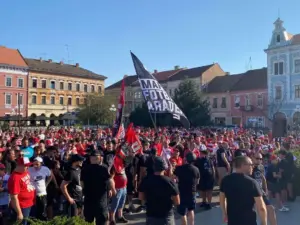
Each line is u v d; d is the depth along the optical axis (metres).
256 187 4.73
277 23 50.16
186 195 7.60
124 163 9.44
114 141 10.41
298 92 47.41
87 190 6.27
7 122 46.06
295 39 48.53
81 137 16.36
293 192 11.55
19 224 4.94
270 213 6.34
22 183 6.64
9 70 65.50
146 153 10.94
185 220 7.57
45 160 9.13
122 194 8.71
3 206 7.78
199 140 14.20
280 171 10.25
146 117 52.66
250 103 56.03
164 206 5.25
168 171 9.80
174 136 17.53
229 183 4.85
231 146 15.23
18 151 9.72
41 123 61.66
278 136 23.31
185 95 51.25
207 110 51.88
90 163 6.41
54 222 4.25
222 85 62.88
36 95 70.19
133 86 82.44
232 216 4.75
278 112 49.56
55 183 8.74
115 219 8.98
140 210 10.32
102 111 62.12
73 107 76.94
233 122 58.69
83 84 79.44
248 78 59.19
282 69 49.44
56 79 74.12
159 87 10.77
